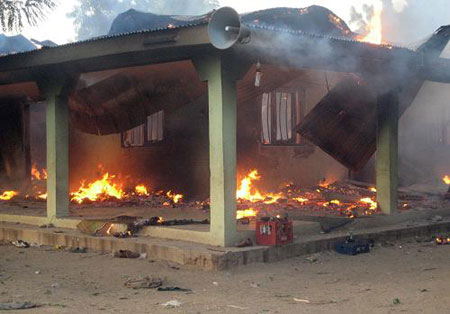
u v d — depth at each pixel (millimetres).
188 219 10828
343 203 13906
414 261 8992
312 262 8797
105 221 10148
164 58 9250
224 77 8703
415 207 12945
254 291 7031
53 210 11148
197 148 15164
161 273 8031
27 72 11344
